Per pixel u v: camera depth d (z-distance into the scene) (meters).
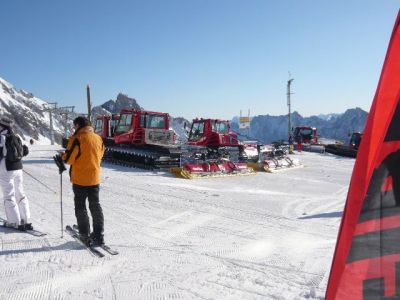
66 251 5.34
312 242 6.15
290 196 10.92
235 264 5.04
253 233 6.66
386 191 1.55
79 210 5.43
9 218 6.25
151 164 16.33
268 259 5.27
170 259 5.18
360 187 1.55
